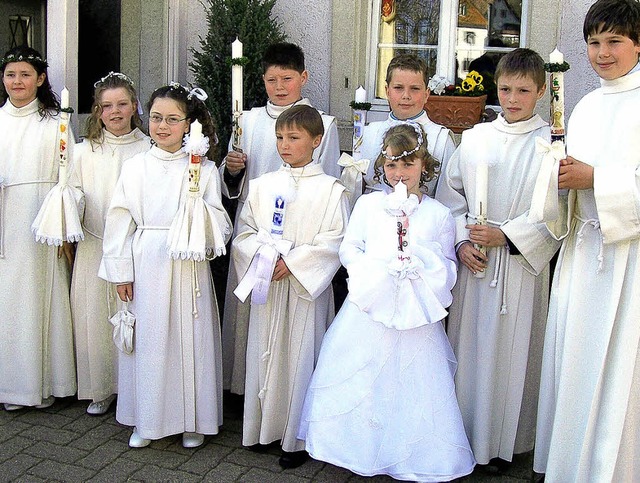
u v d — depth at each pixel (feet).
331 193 11.23
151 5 16.48
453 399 10.34
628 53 9.29
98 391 12.89
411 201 10.11
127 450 11.69
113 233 11.59
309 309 11.37
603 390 9.45
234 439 12.18
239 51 12.28
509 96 10.83
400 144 10.48
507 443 11.18
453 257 10.77
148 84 16.78
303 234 11.26
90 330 12.74
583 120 9.82
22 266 12.62
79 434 12.19
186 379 11.54
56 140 12.83
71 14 14.26
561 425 9.76
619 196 8.96
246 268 11.35
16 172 12.62
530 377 11.34
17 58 12.62
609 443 9.32
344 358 10.48
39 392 12.87
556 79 9.32
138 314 11.44
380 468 10.11
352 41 15.40
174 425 11.59
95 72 16.34
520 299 10.89
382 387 10.23
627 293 9.24
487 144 11.09
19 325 12.70
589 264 9.65
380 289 10.08
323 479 11.01
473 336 11.23
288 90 12.69
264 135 12.86
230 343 13.19
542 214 9.52
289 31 15.81
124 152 12.71
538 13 14.55
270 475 11.07
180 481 10.82
